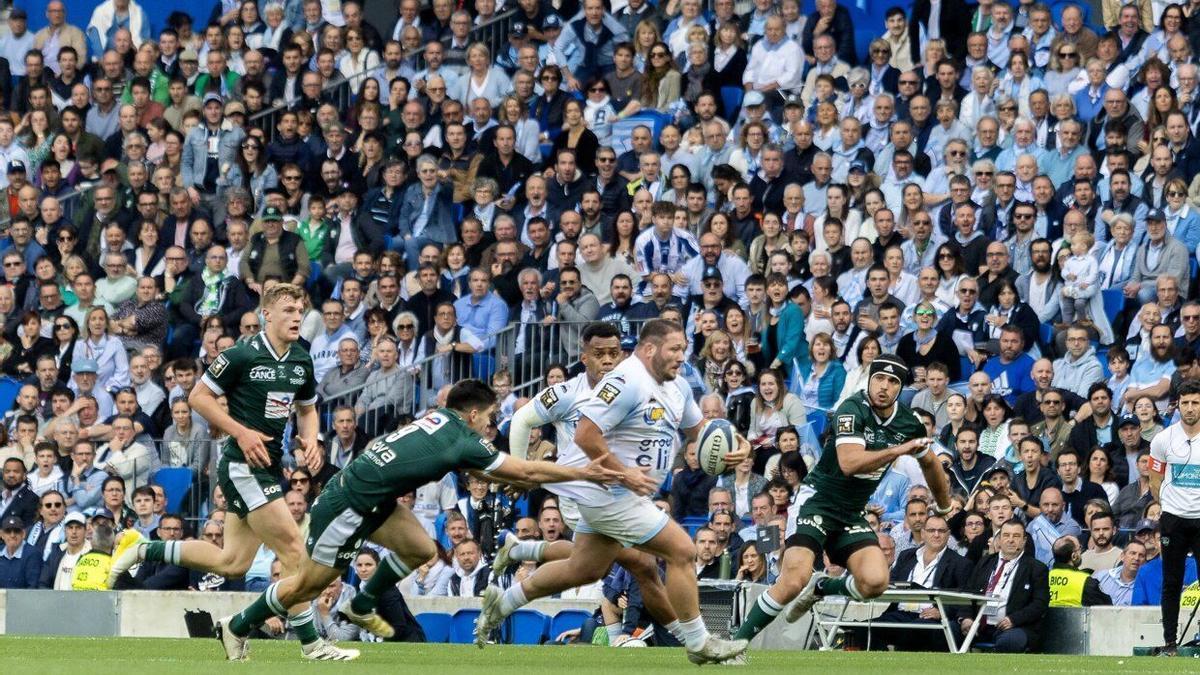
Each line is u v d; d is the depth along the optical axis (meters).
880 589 37.03
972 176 72.75
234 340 76.31
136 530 60.78
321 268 78.81
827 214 72.25
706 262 71.00
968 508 57.19
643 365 34.06
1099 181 70.81
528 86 82.12
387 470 32.84
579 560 36.50
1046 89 75.19
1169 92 71.06
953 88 76.62
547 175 77.62
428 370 70.94
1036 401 62.09
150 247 80.44
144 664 31.91
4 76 91.44
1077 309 66.75
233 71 89.12
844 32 80.69
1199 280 67.75
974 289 66.19
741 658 34.28
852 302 69.06
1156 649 47.59
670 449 34.69
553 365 66.88
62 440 70.00
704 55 80.94
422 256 74.38
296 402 38.38
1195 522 47.38
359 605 37.22
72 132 87.31
